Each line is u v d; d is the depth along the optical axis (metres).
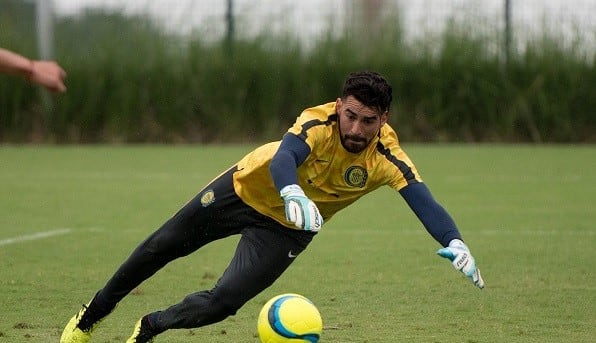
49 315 18.72
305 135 14.29
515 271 23.62
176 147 61.12
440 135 62.66
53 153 57.41
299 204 13.16
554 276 22.98
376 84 14.07
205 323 15.04
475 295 20.80
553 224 31.59
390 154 15.03
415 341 16.77
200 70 62.25
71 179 44.66
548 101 61.56
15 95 61.81
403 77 61.88
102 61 62.22
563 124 61.78
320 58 61.56
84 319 16.11
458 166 50.44
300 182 14.90
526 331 17.53
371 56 61.81
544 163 51.78
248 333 17.41
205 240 15.75
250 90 62.22
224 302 14.77
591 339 16.91
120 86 62.34
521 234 29.50
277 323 14.52
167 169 48.81
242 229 15.53
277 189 13.66
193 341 16.80
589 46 61.38
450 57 61.69
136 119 62.94
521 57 61.69
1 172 47.72
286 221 15.01
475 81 61.81
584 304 19.89
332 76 61.47
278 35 62.41
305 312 14.60
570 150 58.56
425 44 62.22
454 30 62.06
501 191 40.44
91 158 54.41
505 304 19.89
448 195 39.12
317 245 27.75
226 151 58.03
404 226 31.59
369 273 23.39
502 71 61.81
